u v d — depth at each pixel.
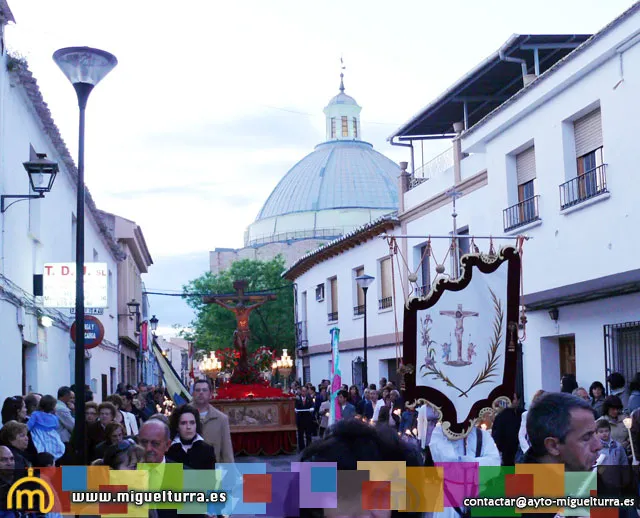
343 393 17.70
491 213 17.39
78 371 8.16
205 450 6.82
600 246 13.66
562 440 3.44
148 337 38.06
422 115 23.03
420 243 24.38
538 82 15.06
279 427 20.55
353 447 2.01
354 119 80.44
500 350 7.00
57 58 8.71
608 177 13.41
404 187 25.66
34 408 10.31
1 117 12.60
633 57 12.79
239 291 22.44
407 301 6.98
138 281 47.53
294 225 72.69
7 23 12.80
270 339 47.22
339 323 32.03
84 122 8.77
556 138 14.90
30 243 15.10
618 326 14.45
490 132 17.03
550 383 16.78
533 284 15.65
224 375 22.44
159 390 23.14
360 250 29.59
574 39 17.48
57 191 18.12
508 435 6.33
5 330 12.55
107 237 27.28
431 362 6.89
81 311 8.30
